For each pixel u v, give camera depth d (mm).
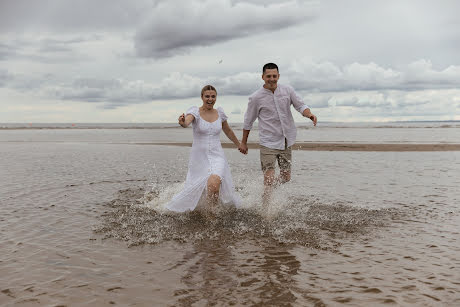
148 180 7039
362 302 2268
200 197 4641
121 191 5926
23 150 14414
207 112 4734
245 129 5008
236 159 11133
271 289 2471
